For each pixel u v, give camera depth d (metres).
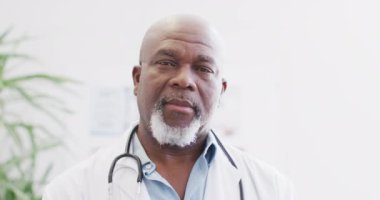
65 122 1.98
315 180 1.89
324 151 1.90
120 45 2.02
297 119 1.92
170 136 1.08
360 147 1.89
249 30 1.98
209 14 2.01
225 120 1.92
